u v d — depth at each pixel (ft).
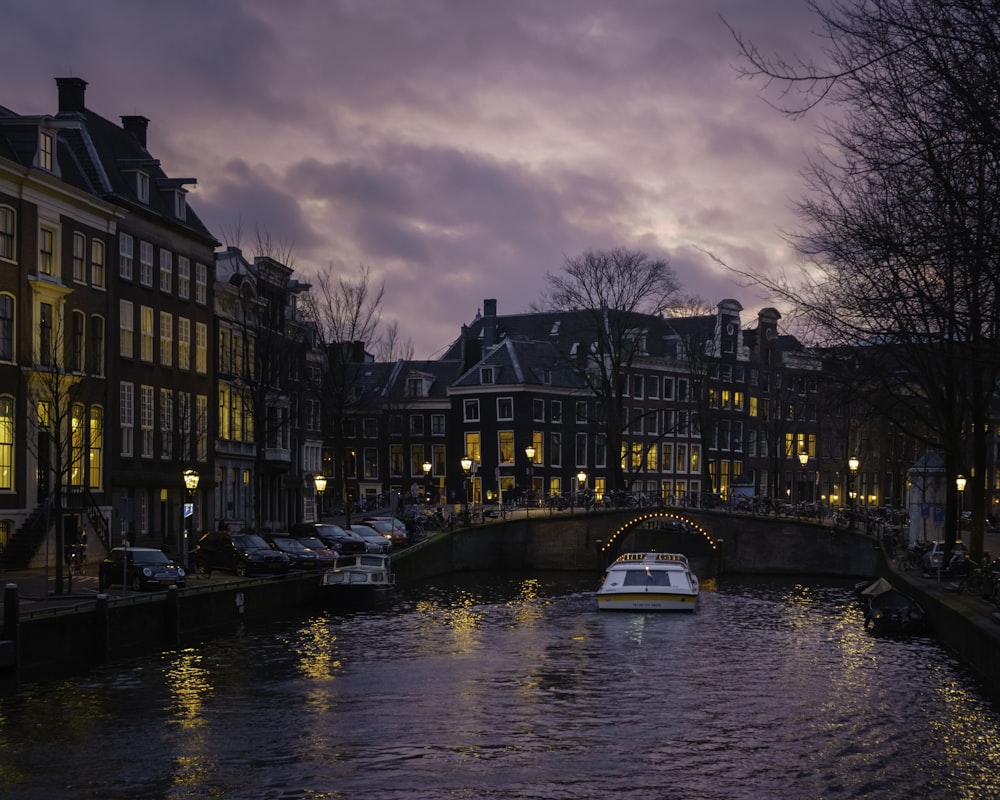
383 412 332.39
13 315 159.12
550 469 341.00
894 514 266.98
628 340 338.75
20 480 159.12
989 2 52.95
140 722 89.35
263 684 105.09
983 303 69.67
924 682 108.47
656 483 354.54
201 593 131.95
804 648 131.34
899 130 64.03
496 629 147.23
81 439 166.30
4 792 72.33
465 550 259.19
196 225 217.56
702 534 266.36
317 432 285.84
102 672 107.34
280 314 231.30
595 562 265.75
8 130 163.73
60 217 169.99
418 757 80.79
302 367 248.73
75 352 164.45
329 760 79.77
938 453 190.08
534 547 266.36
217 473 222.07
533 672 114.21
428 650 127.34
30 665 102.99
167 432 201.98
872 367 115.85
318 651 124.67
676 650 129.80
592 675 112.98
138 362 192.54
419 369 365.61
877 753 82.33
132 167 193.77
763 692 104.32
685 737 86.89
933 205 65.57
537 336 377.50
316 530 197.16
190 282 212.43
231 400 228.43
